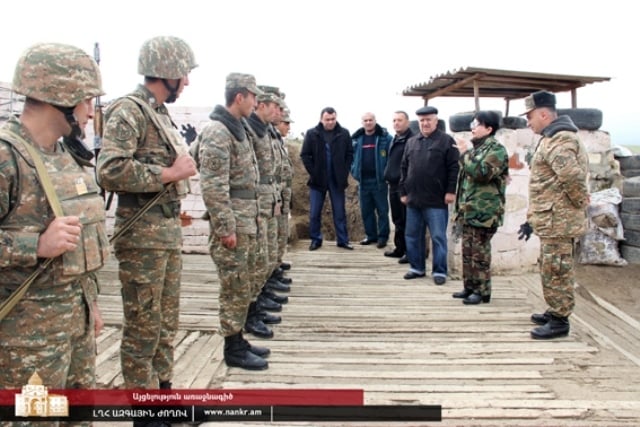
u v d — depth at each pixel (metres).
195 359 3.63
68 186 1.75
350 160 7.65
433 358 3.71
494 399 3.08
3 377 1.65
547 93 4.12
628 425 2.80
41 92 1.65
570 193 3.92
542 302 5.12
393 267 6.72
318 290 5.59
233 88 3.32
